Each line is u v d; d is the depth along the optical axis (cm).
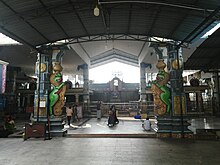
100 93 3167
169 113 1002
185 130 973
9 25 813
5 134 1020
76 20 891
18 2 691
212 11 704
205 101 2498
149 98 2539
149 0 731
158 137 981
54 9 778
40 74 1070
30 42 1003
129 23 938
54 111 1043
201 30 796
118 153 696
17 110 2328
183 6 708
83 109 2269
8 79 2358
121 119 1900
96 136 1025
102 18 885
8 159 627
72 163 586
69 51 1848
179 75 1007
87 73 2511
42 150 741
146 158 636
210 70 1981
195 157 644
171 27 921
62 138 983
